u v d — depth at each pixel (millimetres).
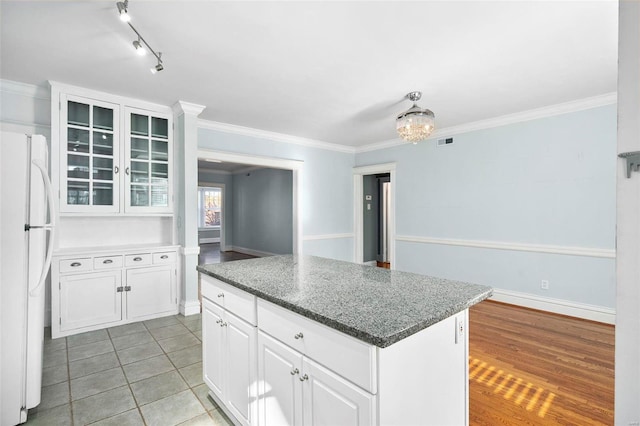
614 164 3258
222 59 2516
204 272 2076
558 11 1900
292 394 1374
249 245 9188
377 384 1055
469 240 4371
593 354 2672
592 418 1864
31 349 1857
